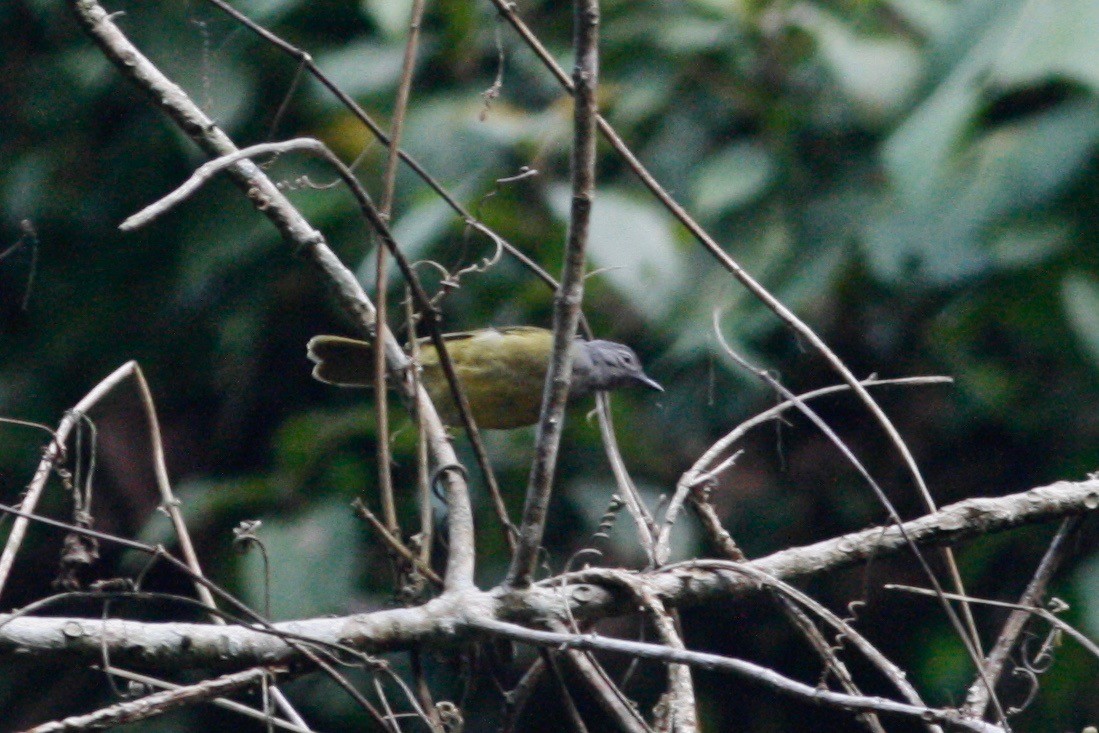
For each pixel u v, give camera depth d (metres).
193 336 12.01
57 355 12.22
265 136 10.98
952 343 10.81
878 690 11.12
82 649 4.71
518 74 10.89
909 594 11.15
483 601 5.04
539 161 10.30
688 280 10.22
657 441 10.70
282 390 11.88
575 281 4.74
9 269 12.24
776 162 10.41
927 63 9.30
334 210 10.40
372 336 5.75
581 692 10.39
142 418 12.16
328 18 11.24
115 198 12.17
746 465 11.38
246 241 11.17
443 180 10.36
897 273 9.80
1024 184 9.52
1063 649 9.76
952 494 11.26
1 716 11.45
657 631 5.07
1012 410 10.88
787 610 5.26
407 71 5.54
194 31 11.02
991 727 4.38
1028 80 8.80
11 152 12.41
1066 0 8.84
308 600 9.82
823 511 11.33
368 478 10.30
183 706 4.71
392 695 9.91
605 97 10.69
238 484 10.68
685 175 10.67
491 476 5.48
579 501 10.28
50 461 5.01
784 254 10.21
